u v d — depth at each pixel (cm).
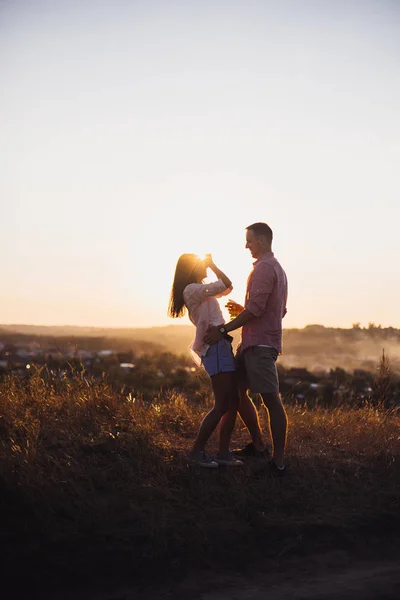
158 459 557
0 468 489
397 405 894
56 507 463
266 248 572
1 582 396
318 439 691
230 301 620
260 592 407
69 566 414
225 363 556
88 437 596
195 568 434
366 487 559
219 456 576
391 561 463
